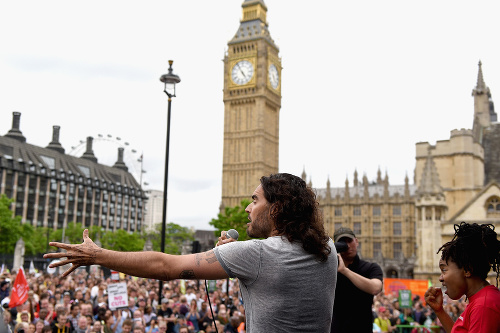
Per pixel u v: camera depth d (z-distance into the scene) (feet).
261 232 13.19
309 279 11.93
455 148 332.60
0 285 70.95
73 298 77.97
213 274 11.59
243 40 494.59
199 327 66.28
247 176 477.36
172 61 74.64
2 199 337.31
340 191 528.22
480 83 383.86
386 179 477.77
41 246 385.50
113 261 11.30
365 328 22.09
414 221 461.37
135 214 645.10
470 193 325.62
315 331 12.01
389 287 127.65
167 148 71.10
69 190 541.34
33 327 43.83
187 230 523.70
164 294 86.79
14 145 493.77
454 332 14.02
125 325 48.26
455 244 14.30
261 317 11.66
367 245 473.67
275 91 510.58
